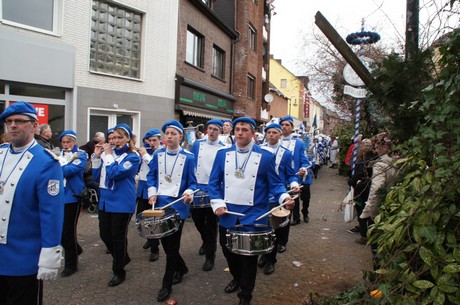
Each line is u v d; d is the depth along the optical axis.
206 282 4.84
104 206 4.75
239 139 3.98
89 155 9.07
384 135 4.12
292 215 8.15
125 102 12.27
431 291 2.33
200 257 5.82
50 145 6.93
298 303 4.26
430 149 2.44
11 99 9.23
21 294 2.88
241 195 3.94
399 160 2.87
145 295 4.42
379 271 2.64
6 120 2.88
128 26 12.45
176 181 4.68
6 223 2.80
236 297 4.40
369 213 4.86
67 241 4.97
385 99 3.07
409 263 2.48
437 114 2.34
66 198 4.94
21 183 2.81
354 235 7.24
